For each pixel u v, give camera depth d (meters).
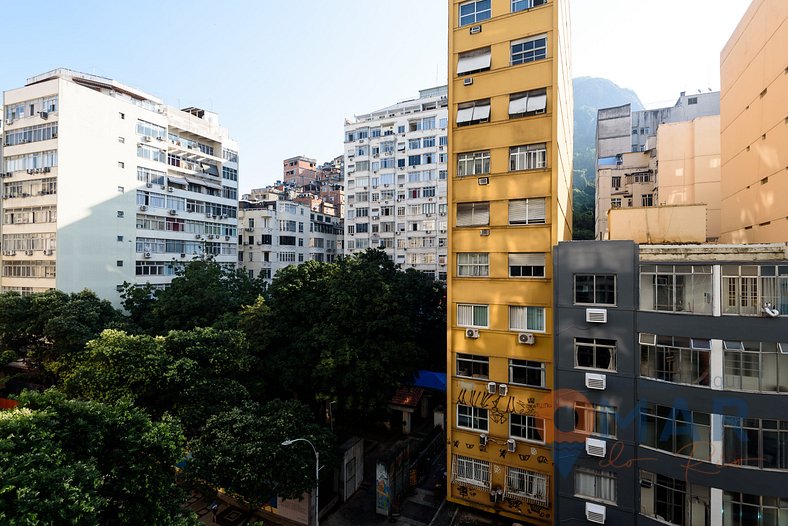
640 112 58.53
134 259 38.59
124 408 13.01
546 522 17.45
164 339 20.84
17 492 7.98
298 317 27.64
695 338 13.98
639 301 15.18
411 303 30.78
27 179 34.62
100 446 11.44
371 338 24.28
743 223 19.97
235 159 51.75
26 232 34.53
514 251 18.69
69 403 11.68
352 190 56.19
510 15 18.95
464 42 19.95
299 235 61.53
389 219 53.28
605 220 44.41
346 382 22.28
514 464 18.27
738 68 20.52
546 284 17.92
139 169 39.34
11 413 10.49
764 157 17.77
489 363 19.06
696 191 32.72
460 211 20.08
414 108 53.78
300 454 17.06
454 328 19.89
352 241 55.91
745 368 13.34
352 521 19.48
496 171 19.19
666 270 14.73
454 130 20.14
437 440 26.23
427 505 20.58
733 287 13.66
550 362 17.73
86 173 34.97
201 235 45.69
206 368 21.23
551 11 18.16
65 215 33.53
